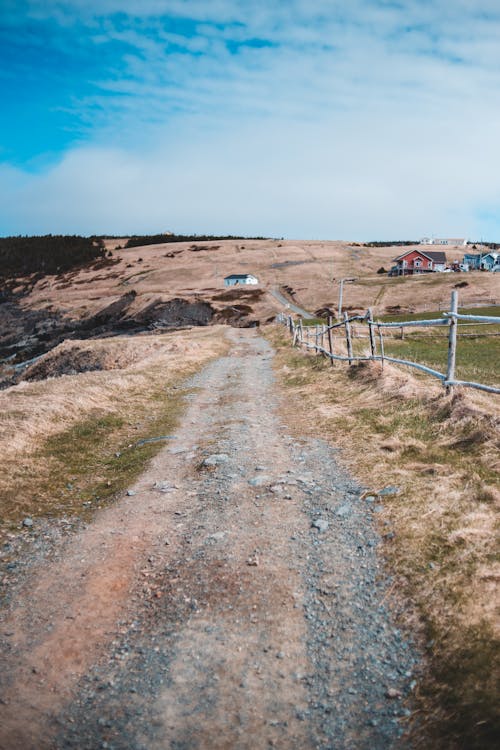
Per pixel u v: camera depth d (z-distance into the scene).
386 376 12.02
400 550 4.95
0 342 96.56
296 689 3.49
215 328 66.44
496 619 3.73
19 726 3.34
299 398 13.11
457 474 6.38
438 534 5.07
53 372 33.56
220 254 148.00
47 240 179.38
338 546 5.26
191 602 4.56
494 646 3.48
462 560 4.55
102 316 93.75
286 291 98.19
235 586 4.73
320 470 7.50
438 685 3.33
